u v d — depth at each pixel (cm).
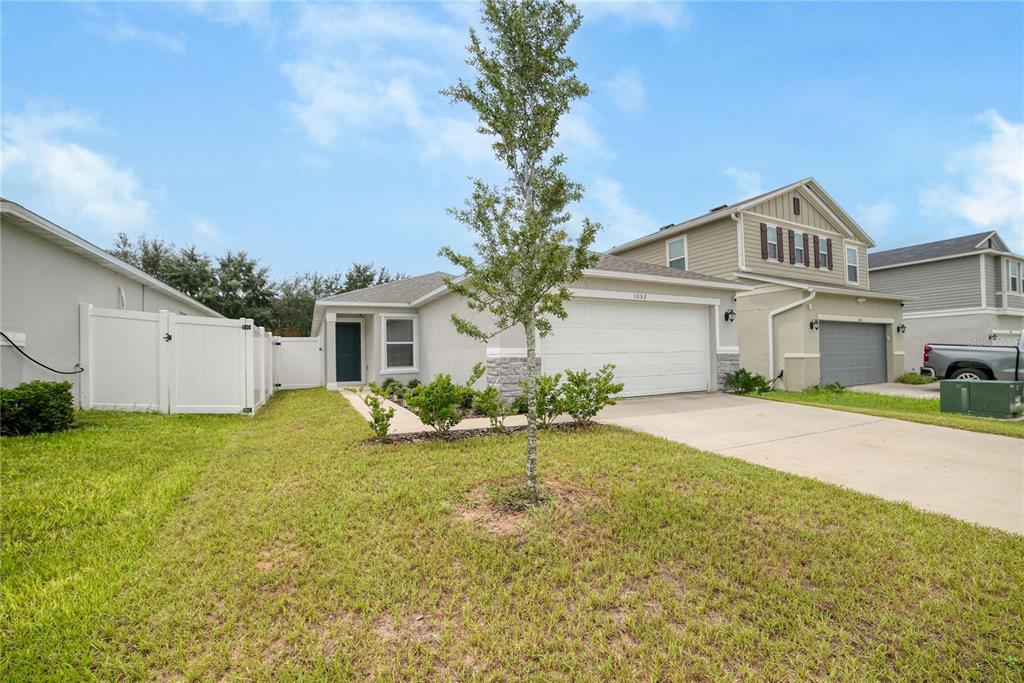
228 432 764
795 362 1473
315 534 376
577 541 368
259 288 2898
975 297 2147
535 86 466
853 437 735
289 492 470
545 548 355
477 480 496
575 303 1041
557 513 415
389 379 1405
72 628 260
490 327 969
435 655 247
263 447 661
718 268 1702
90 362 855
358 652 248
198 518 407
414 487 475
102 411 830
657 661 244
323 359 1758
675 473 532
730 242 1661
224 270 2791
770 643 258
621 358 1104
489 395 751
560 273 430
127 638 255
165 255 2669
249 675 232
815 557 348
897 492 488
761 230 1695
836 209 1945
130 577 311
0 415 595
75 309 852
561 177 439
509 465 549
